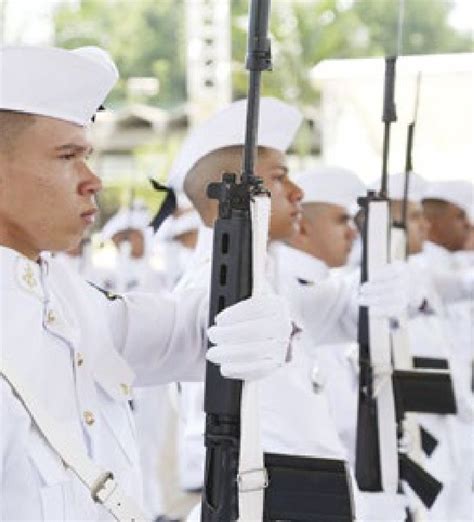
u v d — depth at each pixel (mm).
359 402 6363
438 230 11805
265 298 4145
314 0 30484
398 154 10180
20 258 4066
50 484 3887
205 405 4258
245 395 4152
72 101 4043
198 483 8242
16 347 3939
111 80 4156
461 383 9586
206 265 5965
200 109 22203
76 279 4496
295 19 30781
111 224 12375
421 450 7148
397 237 7246
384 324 6305
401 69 7320
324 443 6070
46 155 4031
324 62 7863
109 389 4336
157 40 37438
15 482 3861
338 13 26203
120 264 12133
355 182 9086
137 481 4438
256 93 4348
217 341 4137
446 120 14047
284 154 6156
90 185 4137
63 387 4102
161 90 37406
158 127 28500
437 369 7008
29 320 4016
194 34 22078
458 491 8984
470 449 9180
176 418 11070
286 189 6148
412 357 7527
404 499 6516
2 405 3805
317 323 6668
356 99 12352
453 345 10680
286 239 6617
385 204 6379
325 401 6344
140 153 27984
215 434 4246
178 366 4852
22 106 3984
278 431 5953
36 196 4035
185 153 6125
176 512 11008
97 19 35938
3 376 3863
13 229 4090
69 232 4113
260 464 4176
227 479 4246
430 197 11750
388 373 6301
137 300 4777
